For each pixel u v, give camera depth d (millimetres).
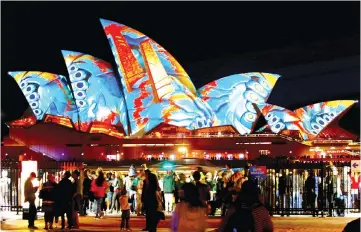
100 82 54219
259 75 57062
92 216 26641
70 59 53844
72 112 54344
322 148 56906
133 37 53344
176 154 53031
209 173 30094
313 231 19703
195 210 9414
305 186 25969
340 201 26484
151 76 53938
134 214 27922
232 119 56469
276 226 21359
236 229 8070
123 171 30484
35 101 54281
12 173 28094
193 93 55625
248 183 8273
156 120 54812
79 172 24219
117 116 54719
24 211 22109
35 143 53469
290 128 58000
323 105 60938
